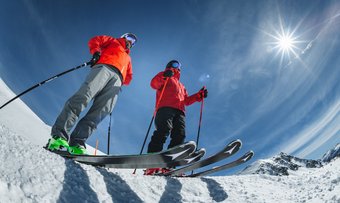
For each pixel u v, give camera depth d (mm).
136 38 4988
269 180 6629
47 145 3809
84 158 3777
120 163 3994
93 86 4180
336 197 4105
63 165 3338
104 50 4652
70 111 4004
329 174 6016
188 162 4676
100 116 4324
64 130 3926
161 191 4145
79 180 3248
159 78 5723
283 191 5773
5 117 10641
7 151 2926
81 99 4066
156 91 5859
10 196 2328
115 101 4496
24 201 2375
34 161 3039
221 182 5508
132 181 3977
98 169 3807
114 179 3771
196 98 6301
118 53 4613
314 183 5844
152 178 4418
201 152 4711
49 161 3230
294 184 6324
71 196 2873
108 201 3203
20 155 2986
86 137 4168
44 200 2549
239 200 4609
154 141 5266
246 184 5848
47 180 2859
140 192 3811
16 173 2658
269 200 4812
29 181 2658
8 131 3381
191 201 4199
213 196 4715
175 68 6020
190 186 4742
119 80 4551
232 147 5059
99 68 4344
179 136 5508
